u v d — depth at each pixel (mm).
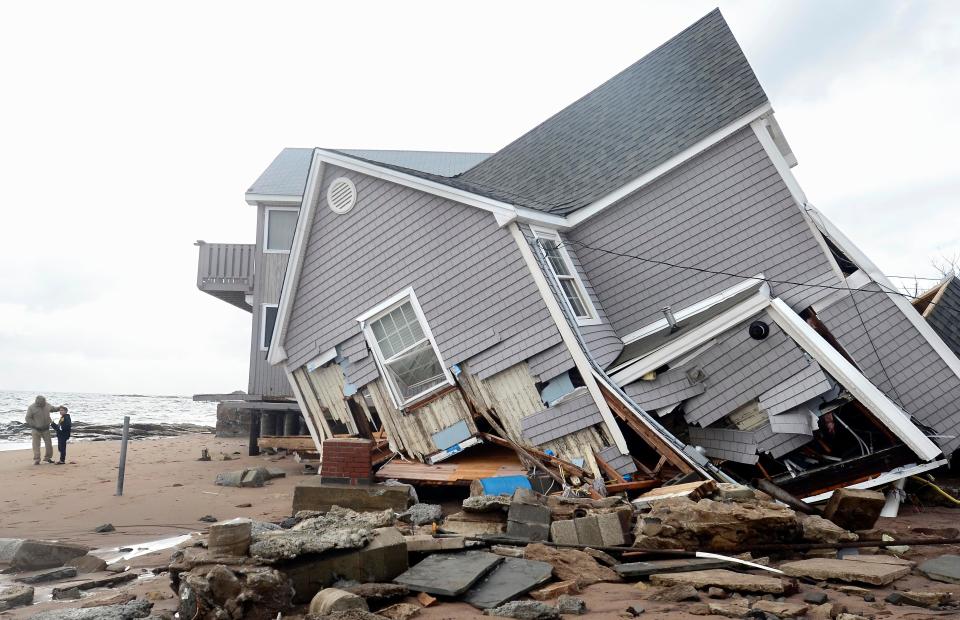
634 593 5664
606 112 16375
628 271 13359
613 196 13375
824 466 10305
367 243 13531
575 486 10602
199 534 9156
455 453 12172
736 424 10938
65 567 7297
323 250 14109
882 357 11211
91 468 16859
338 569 5680
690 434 11406
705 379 10984
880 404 9688
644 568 6121
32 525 9938
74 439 30734
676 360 11141
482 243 12227
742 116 12492
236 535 5543
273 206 21656
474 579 5703
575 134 16516
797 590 5574
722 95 13352
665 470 10844
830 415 10602
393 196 13266
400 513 8555
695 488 8211
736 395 10789
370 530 6184
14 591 6062
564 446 11094
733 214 12633
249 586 5027
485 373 11922
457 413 12203
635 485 10047
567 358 11195
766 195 12414
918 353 11086
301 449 16234
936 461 9594
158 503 11578
